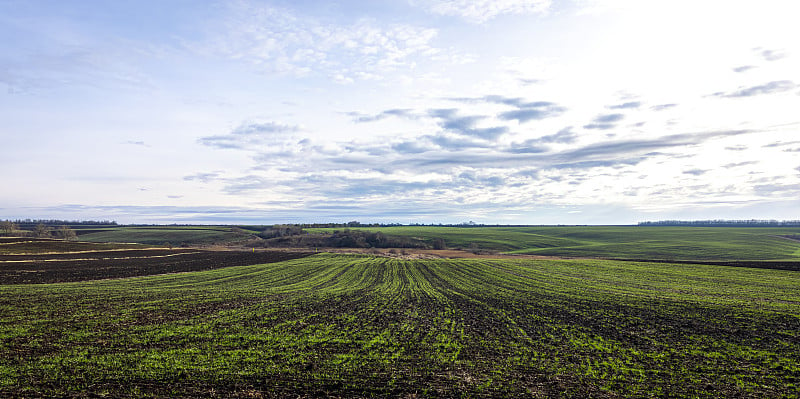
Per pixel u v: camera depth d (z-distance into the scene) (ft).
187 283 144.05
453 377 50.65
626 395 45.16
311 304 104.78
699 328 76.33
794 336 69.87
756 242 372.79
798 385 47.75
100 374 48.70
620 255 299.58
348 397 44.11
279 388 45.98
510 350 62.80
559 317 88.38
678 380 49.70
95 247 276.82
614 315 89.76
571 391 46.29
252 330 74.54
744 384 48.26
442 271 195.00
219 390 44.73
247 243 402.52
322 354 59.77
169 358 55.93
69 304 96.22
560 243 391.45
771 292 118.93
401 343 66.59
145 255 252.01
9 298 102.37
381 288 139.13
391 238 403.95
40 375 47.85
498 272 188.03
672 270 179.52
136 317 83.71
